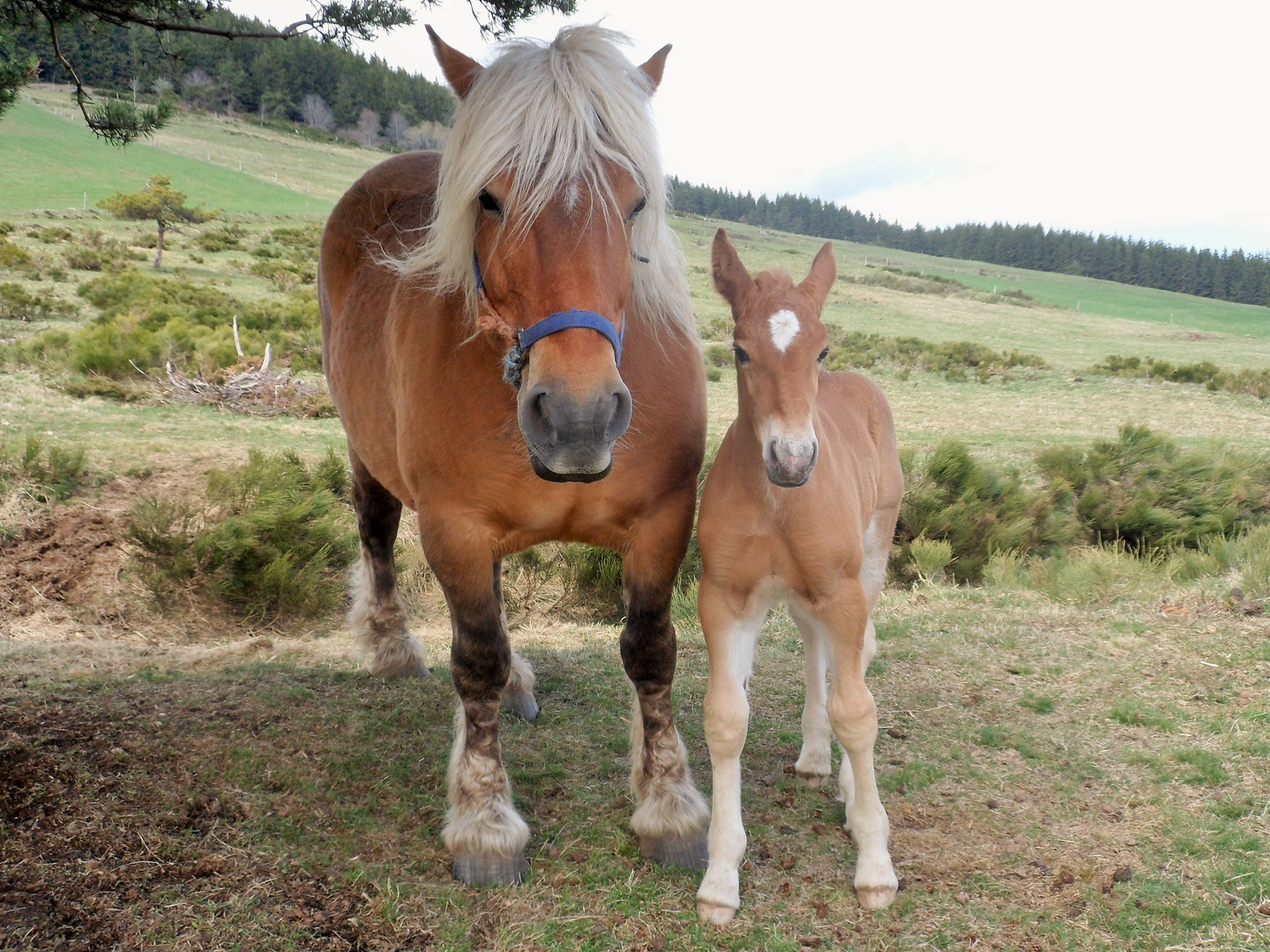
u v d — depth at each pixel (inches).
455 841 113.3
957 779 135.1
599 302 89.4
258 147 3417.8
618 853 117.6
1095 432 534.3
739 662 110.0
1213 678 165.3
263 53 4544.8
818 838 121.0
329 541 269.9
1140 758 137.9
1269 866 109.0
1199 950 96.0
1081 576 231.9
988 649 187.0
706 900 104.2
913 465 368.8
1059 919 102.4
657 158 98.3
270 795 126.0
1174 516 342.6
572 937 100.8
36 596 233.1
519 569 273.6
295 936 98.2
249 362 525.0
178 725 144.3
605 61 96.3
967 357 941.2
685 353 118.9
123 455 325.1
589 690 172.6
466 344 107.8
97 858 108.0
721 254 107.6
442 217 100.7
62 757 128.0
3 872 103.8
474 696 118.5
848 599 106.1
